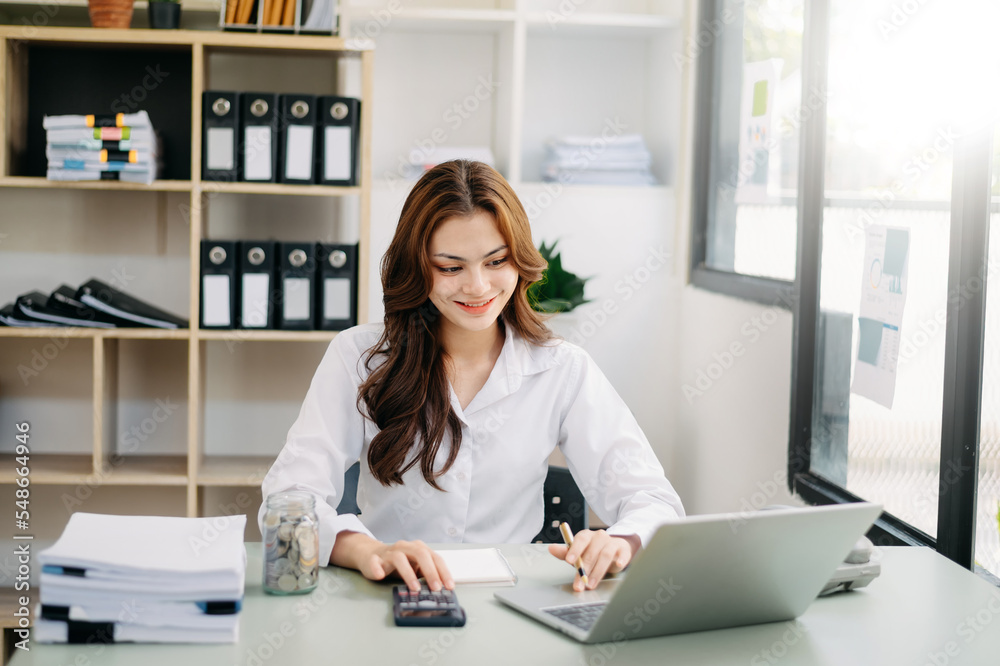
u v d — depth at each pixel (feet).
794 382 7.27
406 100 10.27
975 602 4.13
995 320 4.91
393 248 5.01
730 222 9.11
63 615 3.44
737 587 3.56
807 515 3.40
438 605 3.76
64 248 9.16
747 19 8.73
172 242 9.25
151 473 8.59
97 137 8.07
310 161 8.41
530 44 10.51
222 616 3.48
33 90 8.80
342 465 5.14
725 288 8.82
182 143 8.97
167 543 3.76
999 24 4.79
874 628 3.80
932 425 5.46
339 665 3.29
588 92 10.64
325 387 5.27
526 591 4.04
